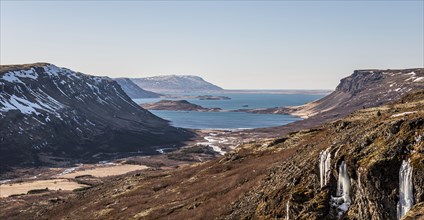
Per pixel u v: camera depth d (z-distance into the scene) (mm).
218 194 44688
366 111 38906
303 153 33750
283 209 25594
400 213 17891
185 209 44031
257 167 49719
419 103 32281
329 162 23344
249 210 30984
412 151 18297
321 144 31656
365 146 21344
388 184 18547
